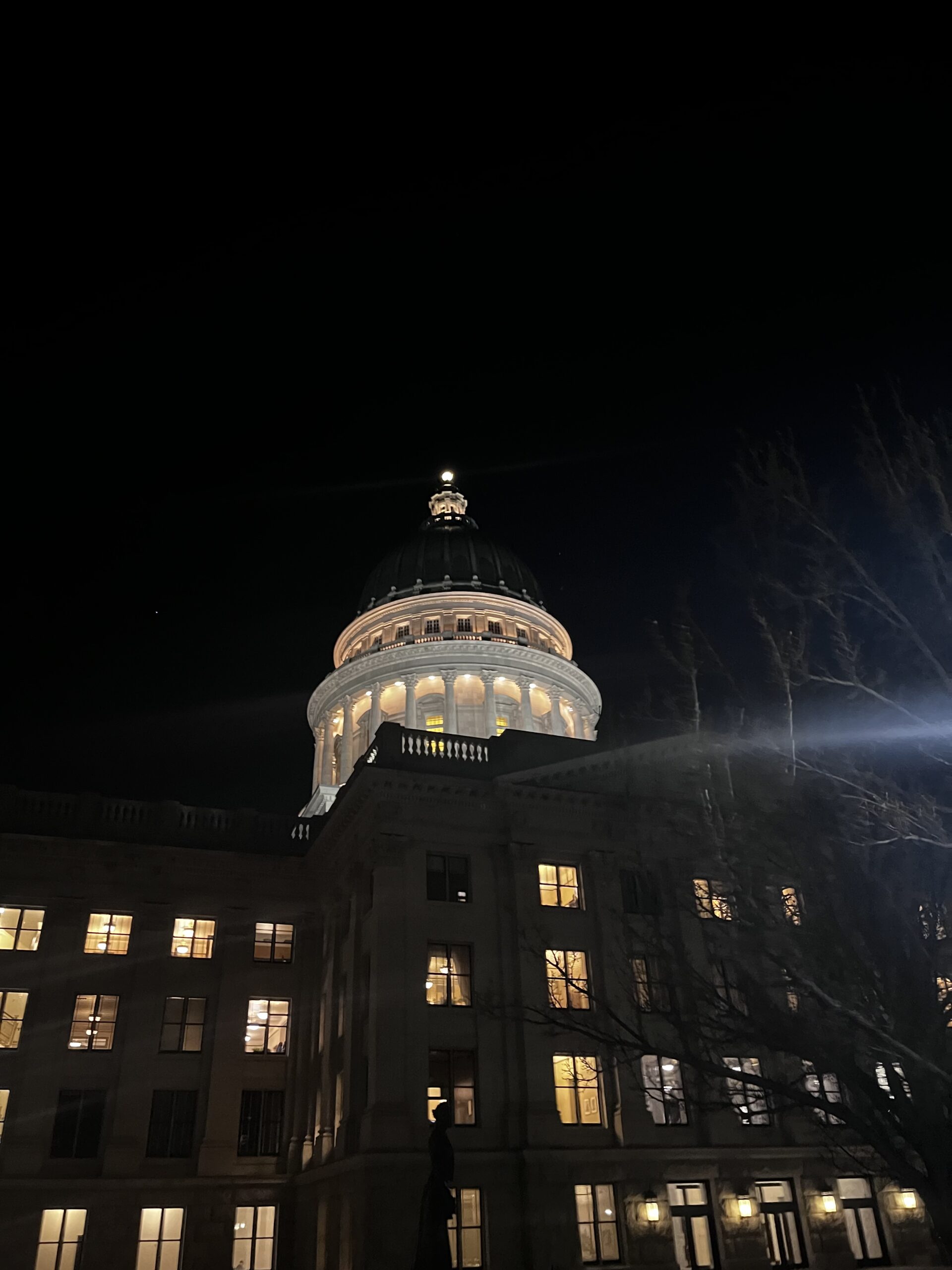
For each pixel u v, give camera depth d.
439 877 33.88
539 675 63.91
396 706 63.88
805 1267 30.44
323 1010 36.91
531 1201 28.23
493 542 76.19
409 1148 28.00
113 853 38.69
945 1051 15.51
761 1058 30.14
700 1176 30.48
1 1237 31.05
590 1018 30.05
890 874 16.67
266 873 40.81
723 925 23.34
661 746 35.88
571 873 35.59
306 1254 32.59
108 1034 36.00
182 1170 34.44
